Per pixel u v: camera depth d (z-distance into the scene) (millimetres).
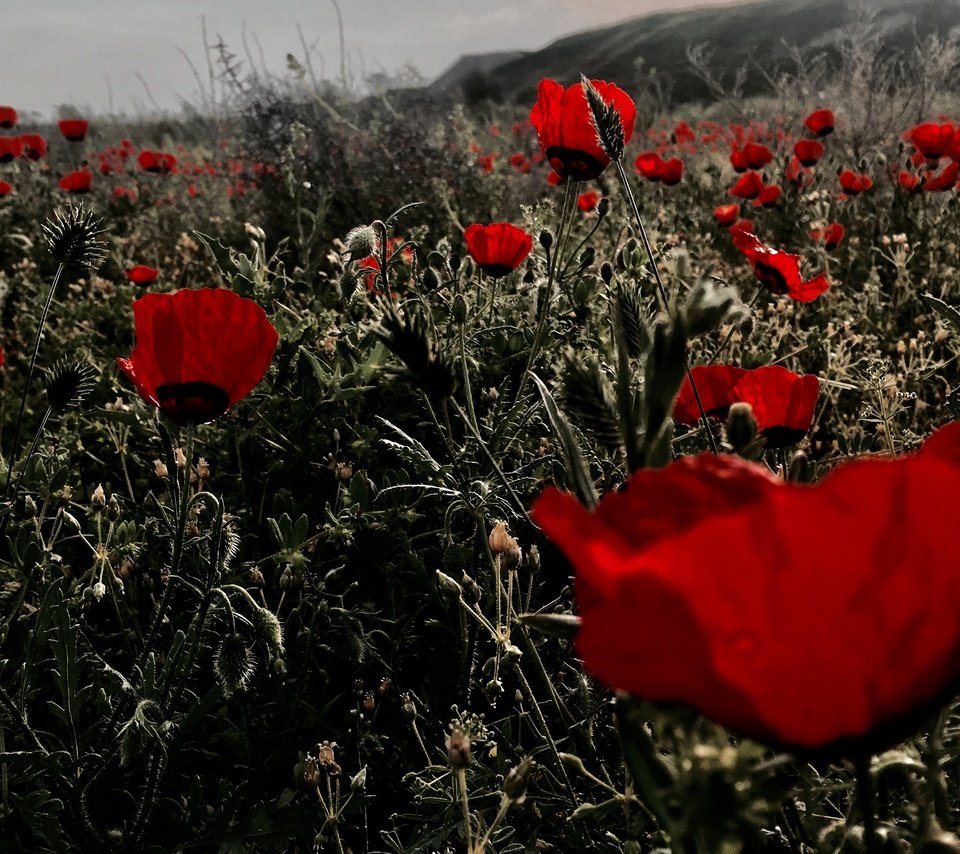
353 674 2178
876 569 475
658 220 4527
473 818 1656
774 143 8445
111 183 10195
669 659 524
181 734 1646
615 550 520
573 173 2166
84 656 1786
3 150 8367
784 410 1416
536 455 2412
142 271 4523
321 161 7016
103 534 2389
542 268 2881
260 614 1538
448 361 1105
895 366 3213
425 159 7406
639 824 1179
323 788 1932
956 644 513
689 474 612
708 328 746
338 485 2498
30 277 5434
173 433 2334
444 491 1868
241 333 1424
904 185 5449
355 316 2973
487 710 2107
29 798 1601
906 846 825
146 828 1794
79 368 1802
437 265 2857
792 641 499
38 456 2252
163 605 1631
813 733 547
